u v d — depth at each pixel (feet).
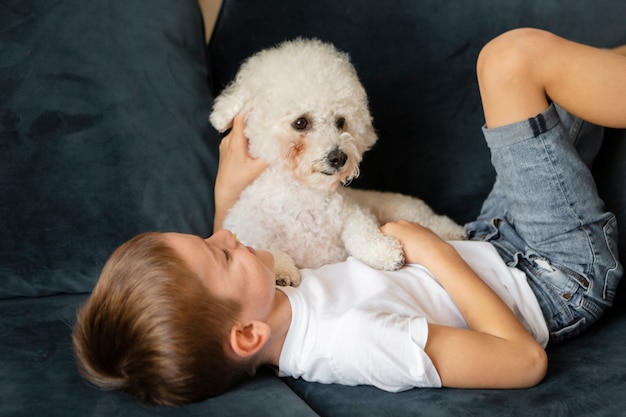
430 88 5.71
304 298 3.92
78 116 5.00
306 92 4.66
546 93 4.19
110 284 3.54
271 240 4.64
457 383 3.62
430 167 5.76
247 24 5.65
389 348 3.58
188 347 3.42
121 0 5.29
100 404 3.43
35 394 3.52
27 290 4.90
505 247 4.47
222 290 3.59
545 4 5.62
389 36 5.67
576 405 3.43
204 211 5.19
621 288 4.59
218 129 4.92
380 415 3.46
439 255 4.20
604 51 4.13
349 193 5.30
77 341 3.60
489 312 3.83
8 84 4.92
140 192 5.04
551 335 4.19
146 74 5.22
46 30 5.06
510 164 4.23
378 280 4.09
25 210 4.87
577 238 4.24
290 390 3.73
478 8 5.67
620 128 4.67
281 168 4.76
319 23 5.64
